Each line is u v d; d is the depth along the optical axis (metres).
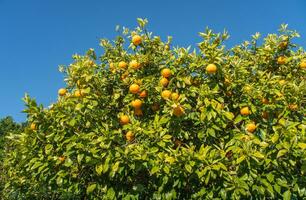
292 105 2.77
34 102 2.80
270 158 2.35
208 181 2.46
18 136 2.95
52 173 2.75
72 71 3.03
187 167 2.32
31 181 3.19
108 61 3.19
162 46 3.07
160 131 2.55
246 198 2.51
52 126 2.77
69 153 2.54
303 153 2.27
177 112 2.58
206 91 2.65
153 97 2.80
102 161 2.49
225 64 2.93
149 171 2.43
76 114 2.71
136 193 2.56
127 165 2.43
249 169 2.36
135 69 2.94
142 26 3.05
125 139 2.70
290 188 2.40
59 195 3.22
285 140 2.34
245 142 2.40
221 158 2.39
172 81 2.77
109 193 2.56
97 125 2.75
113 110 2.96
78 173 2.71
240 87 2.86
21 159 3.00
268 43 3.27
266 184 2.32
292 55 3.23
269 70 3.27
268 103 2.79
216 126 2.57
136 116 2.87
